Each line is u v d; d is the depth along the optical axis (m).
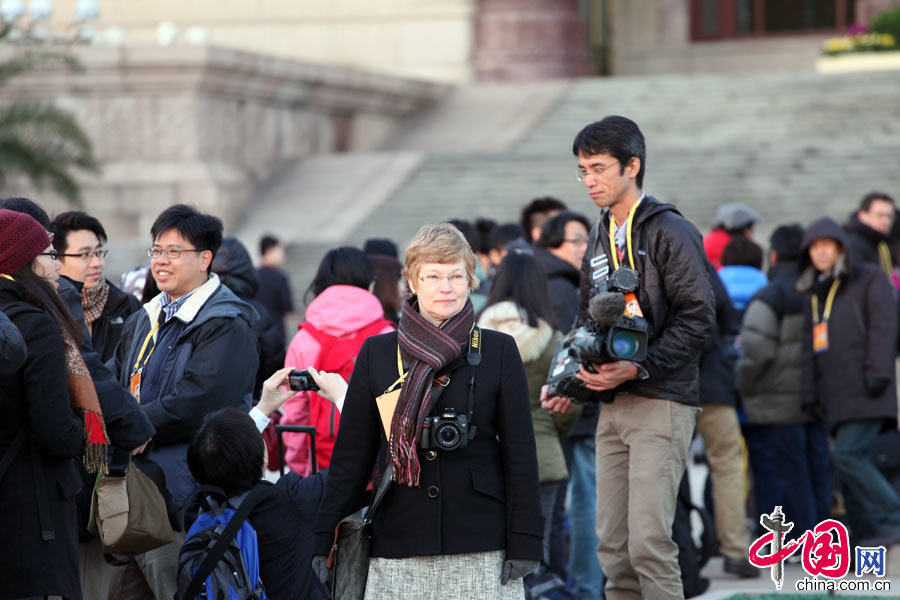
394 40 84.62
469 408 11.58
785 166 58.25
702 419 21.02
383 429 11.82
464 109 74.50
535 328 17.42
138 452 13.72
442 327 11.69
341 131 71.12
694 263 14.09
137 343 15.02
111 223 59.75
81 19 60.47
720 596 17.92
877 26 74.44
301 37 86.00
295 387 13.98
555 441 17.86
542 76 82.31
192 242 14.73
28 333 11.73
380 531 11.74
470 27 83.56
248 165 63.28
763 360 21.50
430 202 60.19
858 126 64.31
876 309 21.36
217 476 12.50
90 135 59.47
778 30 94.00
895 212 28.09
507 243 21.92
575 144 14.59
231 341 14.57
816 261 21.62
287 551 12.81
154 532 13.17
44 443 11.77
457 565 11.53
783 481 21.83
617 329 13.80
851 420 21.42
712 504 22.53
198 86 58.97
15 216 12.04
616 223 14.72
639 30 96.62
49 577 11.84
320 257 56.06
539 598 18.28
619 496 14.85
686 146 64.44
